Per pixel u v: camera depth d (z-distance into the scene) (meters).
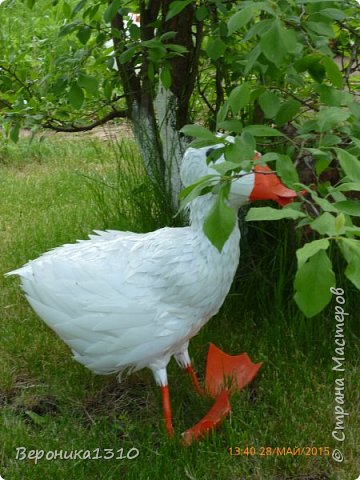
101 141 6.81
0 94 3.71
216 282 2.73
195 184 1.90
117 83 3.88
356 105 2.24
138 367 2.80
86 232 4.45
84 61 3.47
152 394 3.18
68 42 3.81
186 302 2.71
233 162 1.99
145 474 2.65
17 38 7.13
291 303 3.53
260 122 3.45
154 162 3.85
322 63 2.26
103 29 3.54
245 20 1.94
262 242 3.71
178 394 3.13
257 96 2.41
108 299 2.69
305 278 1.57
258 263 3.68
